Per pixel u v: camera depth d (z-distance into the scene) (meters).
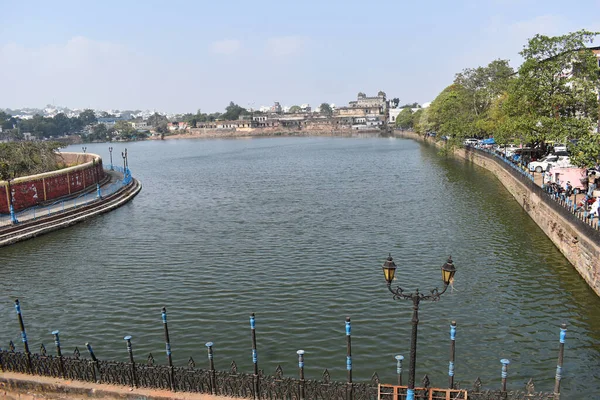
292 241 39.75
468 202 52.97
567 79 49.72
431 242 37.88
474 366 20.28
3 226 43.00
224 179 88.12
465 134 92.25
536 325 23.58
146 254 37.50
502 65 93.94
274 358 21.36
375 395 15.57
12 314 27.23
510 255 33.72
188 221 49.53
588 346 21.55
